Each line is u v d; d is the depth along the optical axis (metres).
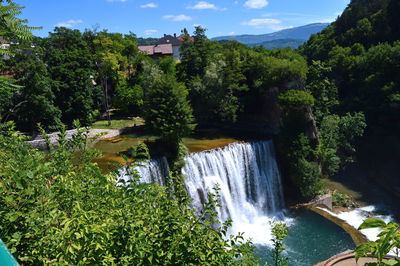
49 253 5.71
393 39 81.94
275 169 50.22
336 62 81.94
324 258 34.25
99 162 36.56
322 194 49.38
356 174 58.28
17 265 2.03
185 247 6.93
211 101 57.72
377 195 50.75
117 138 50.56
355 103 67.31
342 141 57.50
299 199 49.38
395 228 3.44
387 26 84.31
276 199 49.00
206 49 65.06
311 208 46.69
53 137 49.31
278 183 49.81
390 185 53.09
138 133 54.41
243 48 77.62
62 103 57.09
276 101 51.78
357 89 73.94
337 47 89.88
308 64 109.69
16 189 5.87
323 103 62.25
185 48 65.56
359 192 51.91
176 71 69.56
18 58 47.62
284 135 49.56
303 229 40.72
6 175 5.94
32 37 5.77
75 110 58.28
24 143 8.18
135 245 6.34
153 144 40.94
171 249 7.01
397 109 58.81
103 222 6.48
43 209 5.90
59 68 55.53
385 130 60.25
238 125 60.59
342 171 58.88
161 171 37.53
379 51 69.62
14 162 6.40
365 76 72.69
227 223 8.27
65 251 5.48
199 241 7.57
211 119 62.75
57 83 54.28
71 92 57.44
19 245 5.75
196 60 65.00
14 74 46.91
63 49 71.38
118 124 61.31
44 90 49.03
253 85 59.28
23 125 51.66
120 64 71.88
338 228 40.66
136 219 6.83
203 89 57.38
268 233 40.41
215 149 43.62
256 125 58.75
